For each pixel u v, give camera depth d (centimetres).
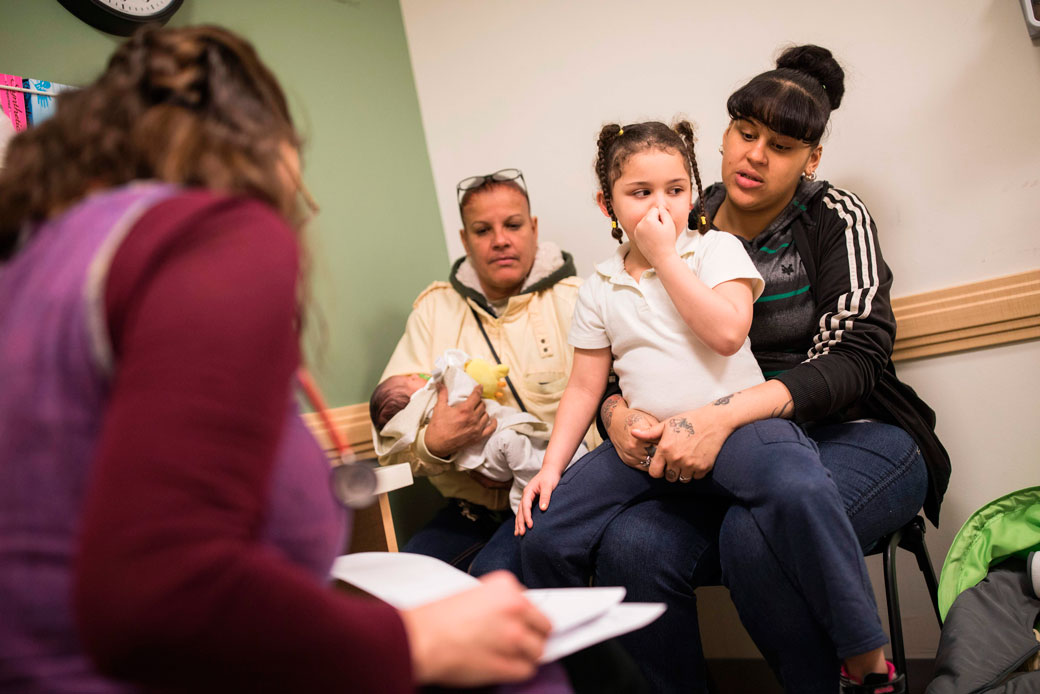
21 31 132
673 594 114
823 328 131
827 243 136
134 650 37
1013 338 156
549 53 194
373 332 186
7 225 51
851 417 135
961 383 162
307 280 59
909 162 163
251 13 172
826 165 170
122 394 39
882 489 117
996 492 160
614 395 133
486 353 168
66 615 40
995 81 155
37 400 41
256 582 39
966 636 117
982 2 155
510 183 166
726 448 112
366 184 191
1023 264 156
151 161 50
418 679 45
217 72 54
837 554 96
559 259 173
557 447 130
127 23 146
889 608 117
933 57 160
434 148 209
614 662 63
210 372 39
